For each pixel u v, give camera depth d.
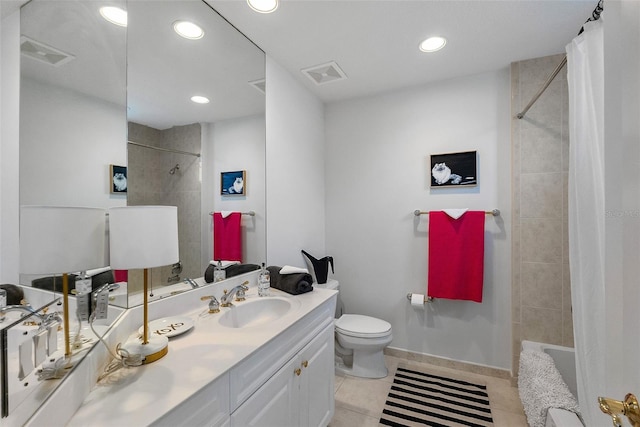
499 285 2.25
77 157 0.89
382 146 2.64
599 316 1.16
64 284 0.75
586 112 1.26
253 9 1.57
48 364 0.67
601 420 1.03
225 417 0.94
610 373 0.66
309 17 1.64
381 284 2.64
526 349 1.93
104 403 0.76
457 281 2.26
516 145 2.13
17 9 0.70
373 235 2.67
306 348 1.46
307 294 1.77
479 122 2.30
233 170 1.76
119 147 1.09
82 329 0.84
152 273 1.30
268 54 2.02
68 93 0.86
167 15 1.36
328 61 2.11
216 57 1.63
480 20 1.66
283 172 2.22
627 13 0.57
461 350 2.37
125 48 1.14
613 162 0.65
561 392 1.38
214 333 1.20
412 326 2.53
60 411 0.67
